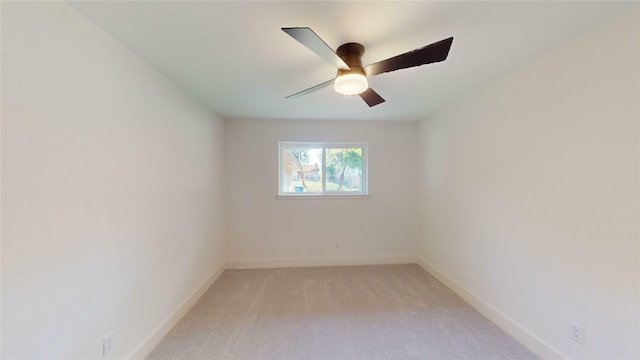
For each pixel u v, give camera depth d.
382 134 3.83
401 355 1.86
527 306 1.94
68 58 1.25
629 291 1.35
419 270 3.58
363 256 3.83
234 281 3.21
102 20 1.37
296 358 1.83
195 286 2.68
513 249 2.07
